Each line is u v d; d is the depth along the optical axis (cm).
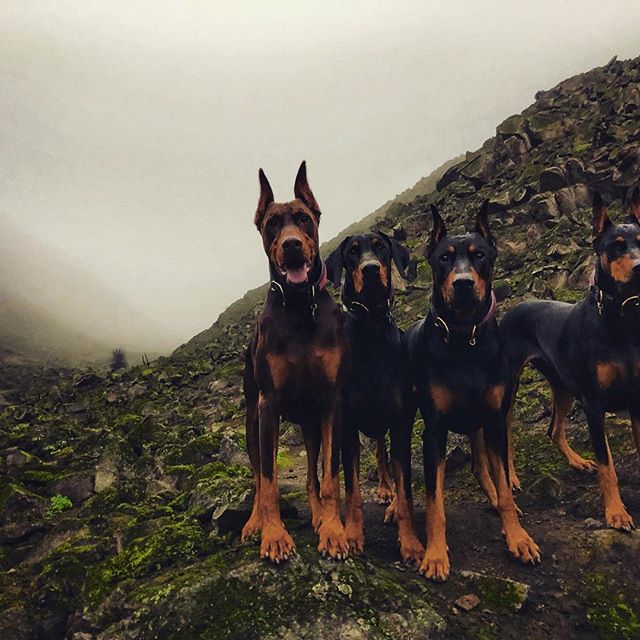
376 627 129
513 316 219
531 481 214
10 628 164
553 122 811
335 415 154
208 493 206
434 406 160
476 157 894
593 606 144
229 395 566
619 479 202
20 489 269
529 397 300
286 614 132
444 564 151
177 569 162
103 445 375
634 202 174
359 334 166
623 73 841
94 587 164
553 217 589
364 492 243
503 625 135
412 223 791
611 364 170
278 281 153
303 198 165
